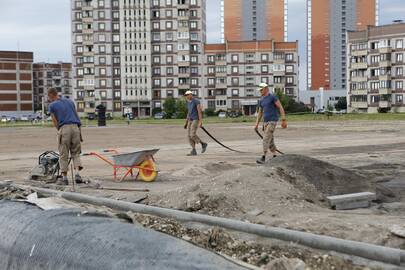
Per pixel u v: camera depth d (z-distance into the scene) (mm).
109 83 135250
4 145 23922
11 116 141000
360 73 116125
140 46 133375
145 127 45562
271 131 13953
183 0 131250
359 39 115312
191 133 17219
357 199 7902
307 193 8297
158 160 15703
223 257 4152
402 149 18562
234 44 131250
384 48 109750
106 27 134375
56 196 8938
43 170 11594
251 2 168250
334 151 17969
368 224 6355
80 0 135375
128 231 4551
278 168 8688
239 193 7668
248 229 6109
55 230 4840
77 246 4512
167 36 132750
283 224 6562
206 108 129875
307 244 5523
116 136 30250
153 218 7156
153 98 134375
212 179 8250
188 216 6883
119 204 7898
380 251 4945
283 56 130250
